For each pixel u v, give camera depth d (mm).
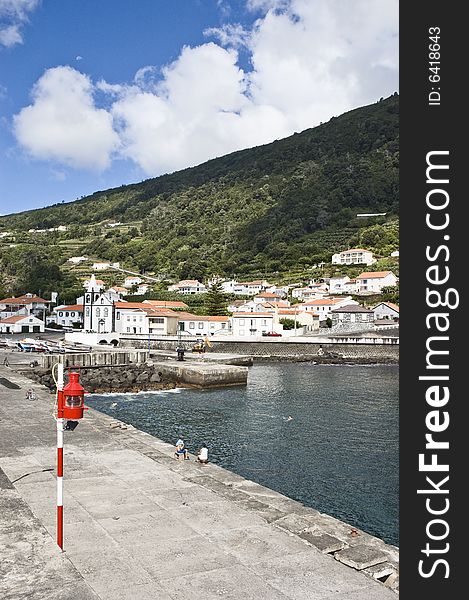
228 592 7199
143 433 17766
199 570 7859
